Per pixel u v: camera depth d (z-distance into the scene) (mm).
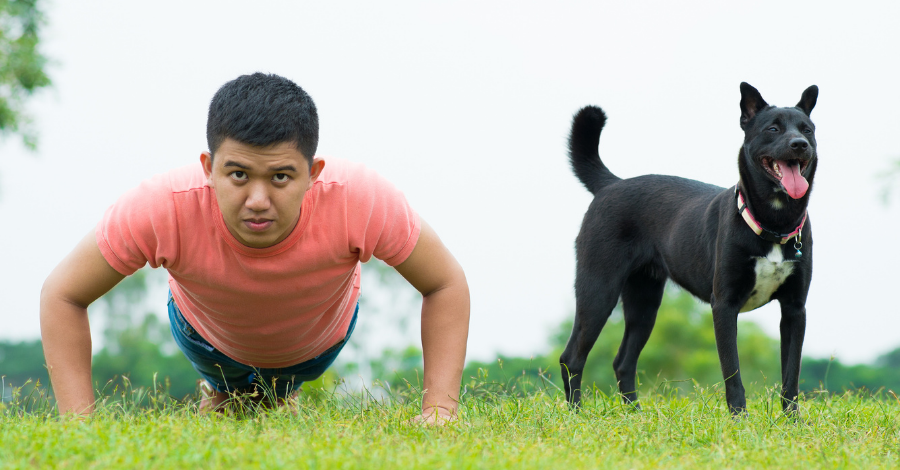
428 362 3414
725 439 3006
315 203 3068
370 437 2711
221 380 4098
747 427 3219
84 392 3184
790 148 3971
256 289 3186
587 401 4508
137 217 3037
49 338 3160
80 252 3137
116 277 3168
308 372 4035
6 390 3410
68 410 3082
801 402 4258
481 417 3398
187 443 2412
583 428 3170
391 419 3109
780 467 2564
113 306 33312
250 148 2629
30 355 37031
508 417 3451
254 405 3797
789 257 4070
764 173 4094
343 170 3189
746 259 4105
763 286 4152
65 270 3170
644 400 4648
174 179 3098
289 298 3256
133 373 31172
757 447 2848
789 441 3047
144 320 33750
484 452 2500
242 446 2398
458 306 3436
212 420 2936
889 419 3643
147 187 3092
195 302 3424
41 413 3238
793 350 4160
